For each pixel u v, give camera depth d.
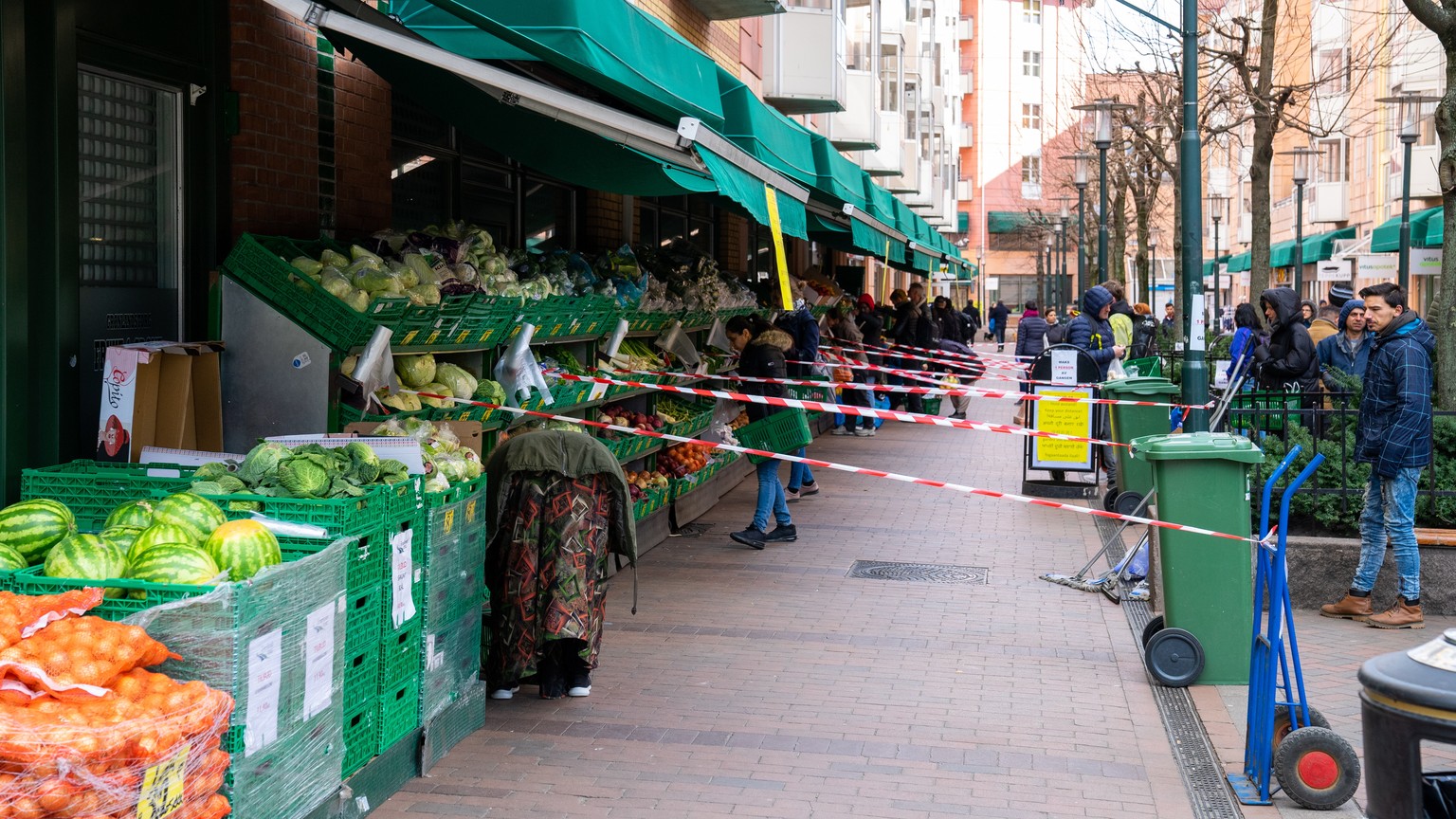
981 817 5.38
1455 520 9.34
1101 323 15.42
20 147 5.89
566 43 5.58
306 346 6.64
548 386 9.13
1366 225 40.34
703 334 14.11
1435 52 33.12
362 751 5.20
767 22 21.75
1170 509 7.18
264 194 7.74
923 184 42.16
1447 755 6.05
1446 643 3.90
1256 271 18.39
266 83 7.72
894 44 32.03
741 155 7.21
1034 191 85.50
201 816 3.69
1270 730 5.55
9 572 4.11
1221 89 21.98
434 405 7.45
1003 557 10.95
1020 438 20.77
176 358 6.35
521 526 6.62
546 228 13.45
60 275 6.16
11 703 3.42
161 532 4.30
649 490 10.96
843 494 14.66
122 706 3.46
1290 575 9.10
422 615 5.67
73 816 3.28
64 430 6.27
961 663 7.70
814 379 16.20
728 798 5.54
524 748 6.11
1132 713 6.77
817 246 29.42
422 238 8.07
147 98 7.04
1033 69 86.00
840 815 5.37
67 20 6.21
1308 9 44.50
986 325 78.12
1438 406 10.98
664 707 6.78
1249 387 14.20
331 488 4.98
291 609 4.29
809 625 8.57
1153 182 30.73
